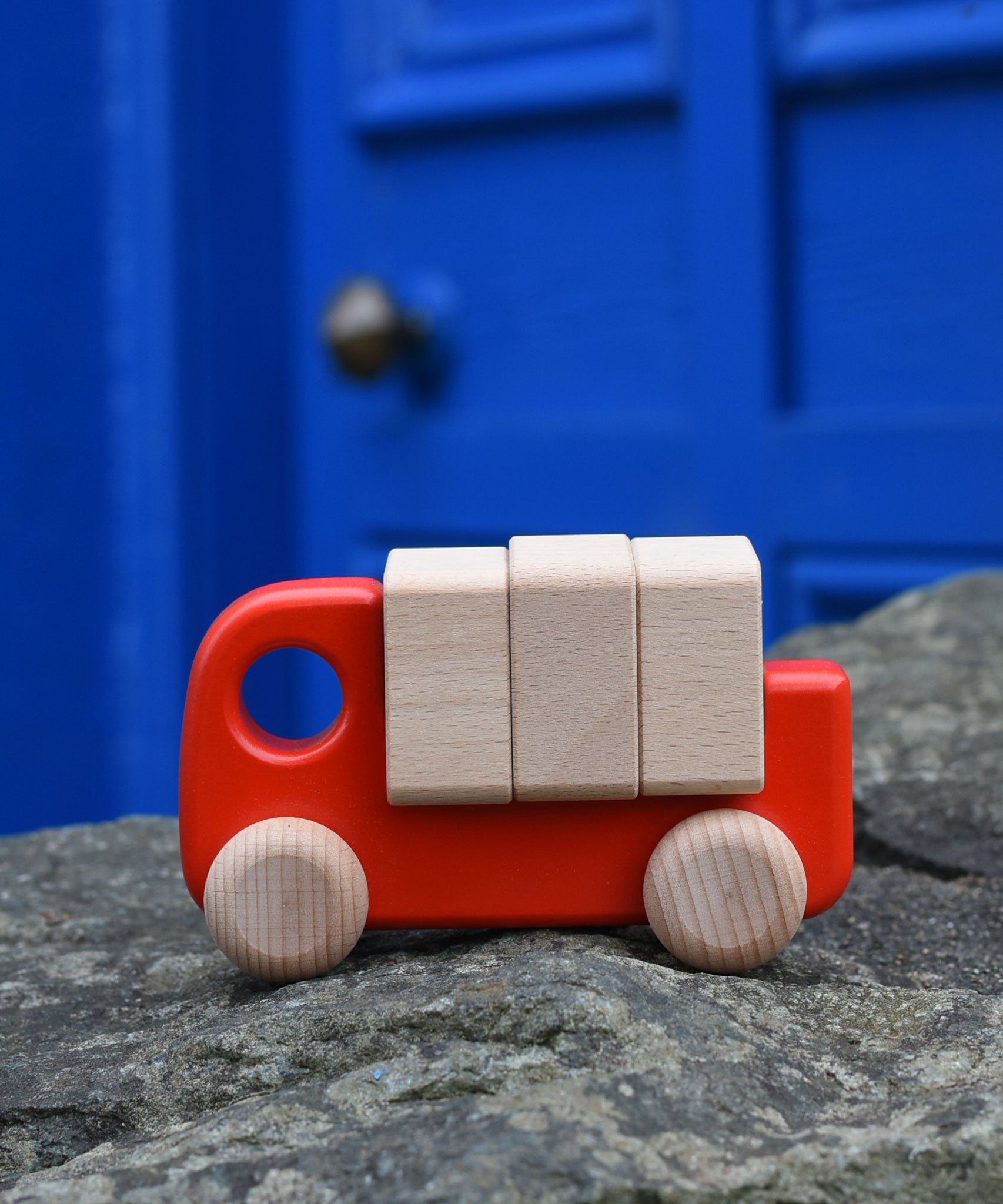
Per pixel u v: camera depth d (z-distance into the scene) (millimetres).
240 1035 553
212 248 1486
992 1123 515
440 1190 490
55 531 1544
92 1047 582
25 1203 505
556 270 1338
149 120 1457
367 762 584
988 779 739
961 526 1164
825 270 1219
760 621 573
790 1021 561
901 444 1177
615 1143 504
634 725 574
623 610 571
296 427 1551
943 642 866
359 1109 527
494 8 1334
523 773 575
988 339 1164
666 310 1285
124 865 740
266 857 579
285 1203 497
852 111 1186
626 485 1305
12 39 1488
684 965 586
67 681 1562
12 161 1507
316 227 1468
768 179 1201
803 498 1225
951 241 1166
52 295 1515
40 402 1532
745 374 1233
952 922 663
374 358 1337
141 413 1499
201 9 1453
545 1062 531
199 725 585
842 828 586
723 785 576
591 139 1300
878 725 798
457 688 574
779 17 1183
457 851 586
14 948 667
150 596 1520
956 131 1149
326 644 583
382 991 563
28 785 1587
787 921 577
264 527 1554
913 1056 549
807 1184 502
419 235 1411
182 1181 506
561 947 584
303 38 1442
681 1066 532
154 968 640
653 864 581
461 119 1348
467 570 578
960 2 1115
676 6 1220
